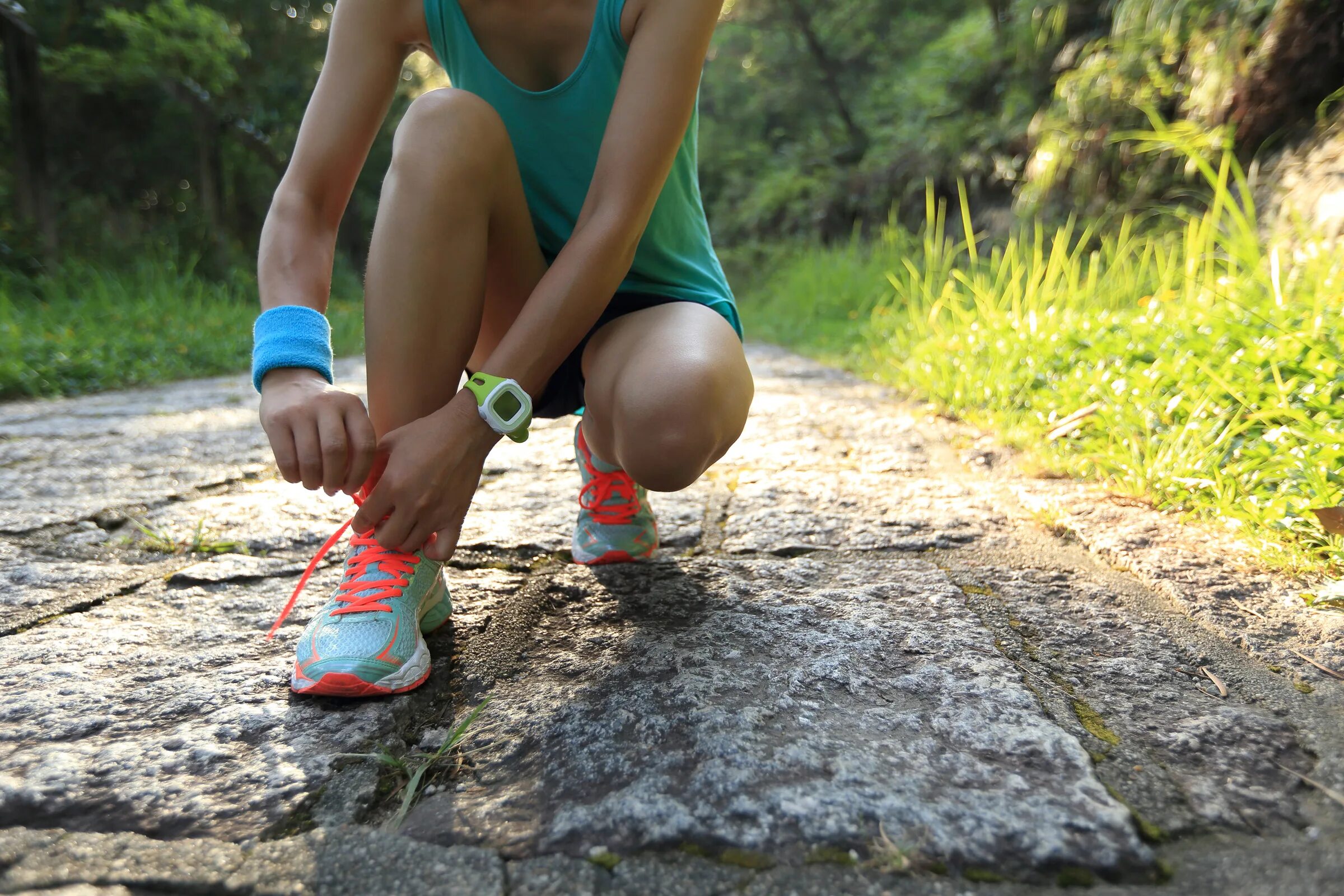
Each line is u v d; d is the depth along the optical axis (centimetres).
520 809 91
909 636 129
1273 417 185
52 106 1038
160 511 209
